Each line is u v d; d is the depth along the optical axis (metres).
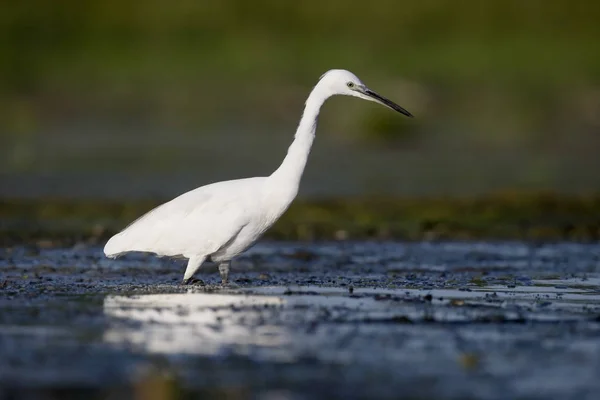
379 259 16.34
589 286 13.57
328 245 18.09
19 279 13.48
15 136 33.62
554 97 39.41
